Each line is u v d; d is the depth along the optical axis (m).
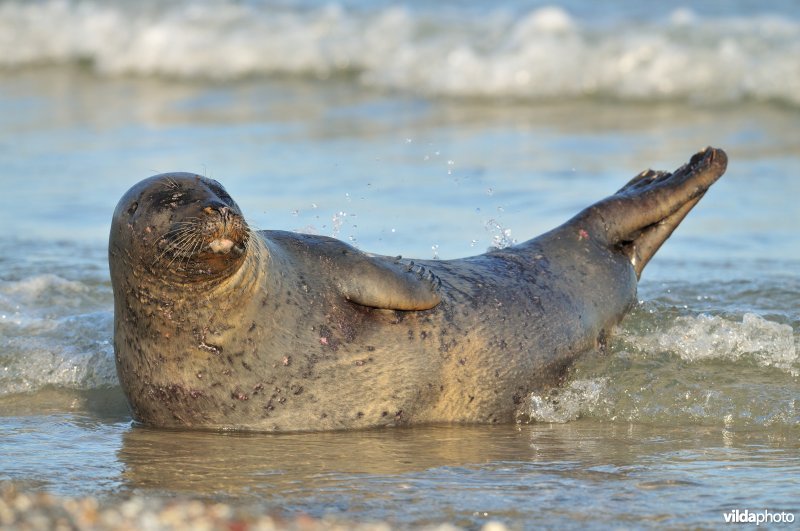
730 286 33.47
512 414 26.19
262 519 18.12
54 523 17.22
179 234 22.17
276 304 24.00
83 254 39.09
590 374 27.05
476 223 42.09
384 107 67.50
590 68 68.19
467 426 25.53
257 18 82.00
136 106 69.88
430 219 42.81
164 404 24.59
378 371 24.75
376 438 24.25
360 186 48.16
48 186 49.97
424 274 25.42
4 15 86.31
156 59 79.62
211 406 24.33
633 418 25.69
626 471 21.77
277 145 57.38
